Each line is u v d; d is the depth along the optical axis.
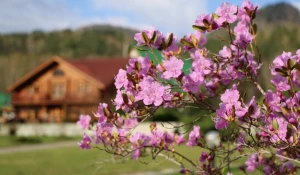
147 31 2.95
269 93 2.84
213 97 3.31
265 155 3.63
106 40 171.25
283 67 2.67
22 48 161.38
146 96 2.77
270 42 110.94
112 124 3.19
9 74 97.56
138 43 2.91
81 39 167.88
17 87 48.28
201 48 3.28
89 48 164.88
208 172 3.33
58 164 18.14
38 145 30.20
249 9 3.04
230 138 3.25
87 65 46.88
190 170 3.40
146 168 15.32
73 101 44.38
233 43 3.04
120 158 3.32
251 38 3.07
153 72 2.90
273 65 2.86
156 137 3.46
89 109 43.72
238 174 8.90
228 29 2.90
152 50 2.87
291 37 114.88
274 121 2.66
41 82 47.38
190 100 2.91
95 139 3.30
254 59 3.40
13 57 99.69
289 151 3.18
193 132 3.48
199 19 2.92
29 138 34.84
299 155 3.18
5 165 17.95
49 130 40.34
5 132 41.25
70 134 40.25
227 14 2.86
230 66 3.24
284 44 109.94
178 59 2.88
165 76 2.81
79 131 40.12
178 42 3.07
